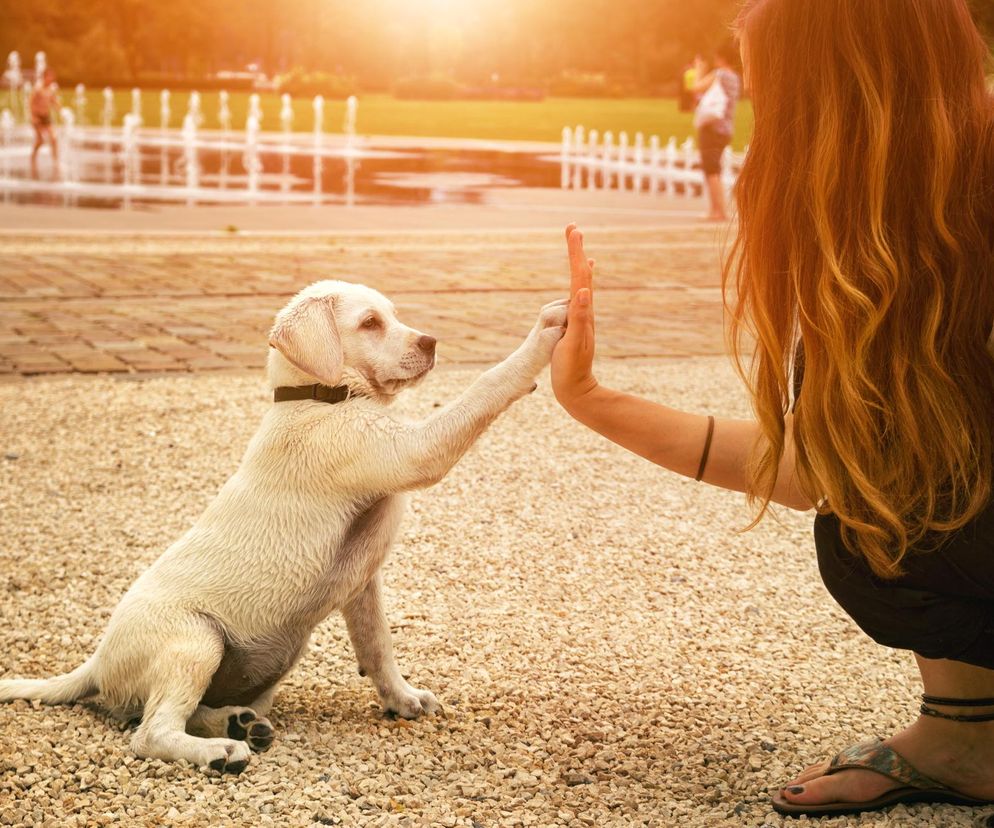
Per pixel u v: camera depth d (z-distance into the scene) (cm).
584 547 503
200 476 584
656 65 8531
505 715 357
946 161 262
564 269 1278
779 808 299
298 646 350
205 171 2550
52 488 564
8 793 301
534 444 646
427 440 326
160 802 296
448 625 425
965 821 292
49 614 431
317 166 2778
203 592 335
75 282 1117
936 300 265
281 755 324
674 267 1334
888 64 265
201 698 339
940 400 266
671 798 308
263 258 1291
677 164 3152
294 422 339
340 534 338
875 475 272
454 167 2856
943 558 270
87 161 2722
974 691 293
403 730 346
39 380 752
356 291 354
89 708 355
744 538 520
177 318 958
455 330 934
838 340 269
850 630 429
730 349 322
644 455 322
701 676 387
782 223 285
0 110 4419
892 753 299
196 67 8506
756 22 288
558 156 3353
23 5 7144
